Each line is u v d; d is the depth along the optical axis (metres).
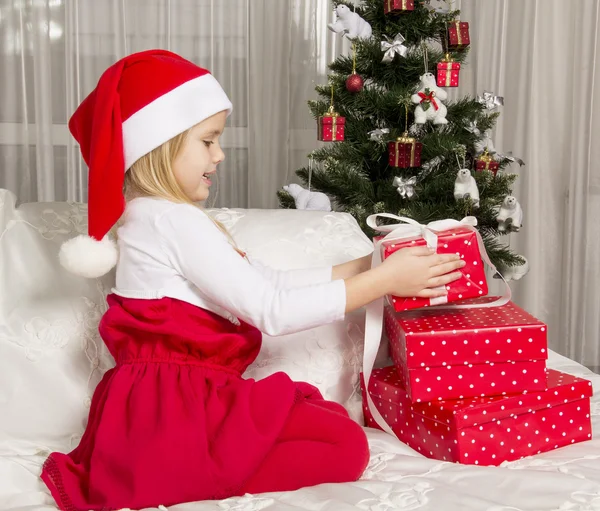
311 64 3.00
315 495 1.00
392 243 1.28
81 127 1.30
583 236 2.80
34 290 1.29
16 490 1.10
